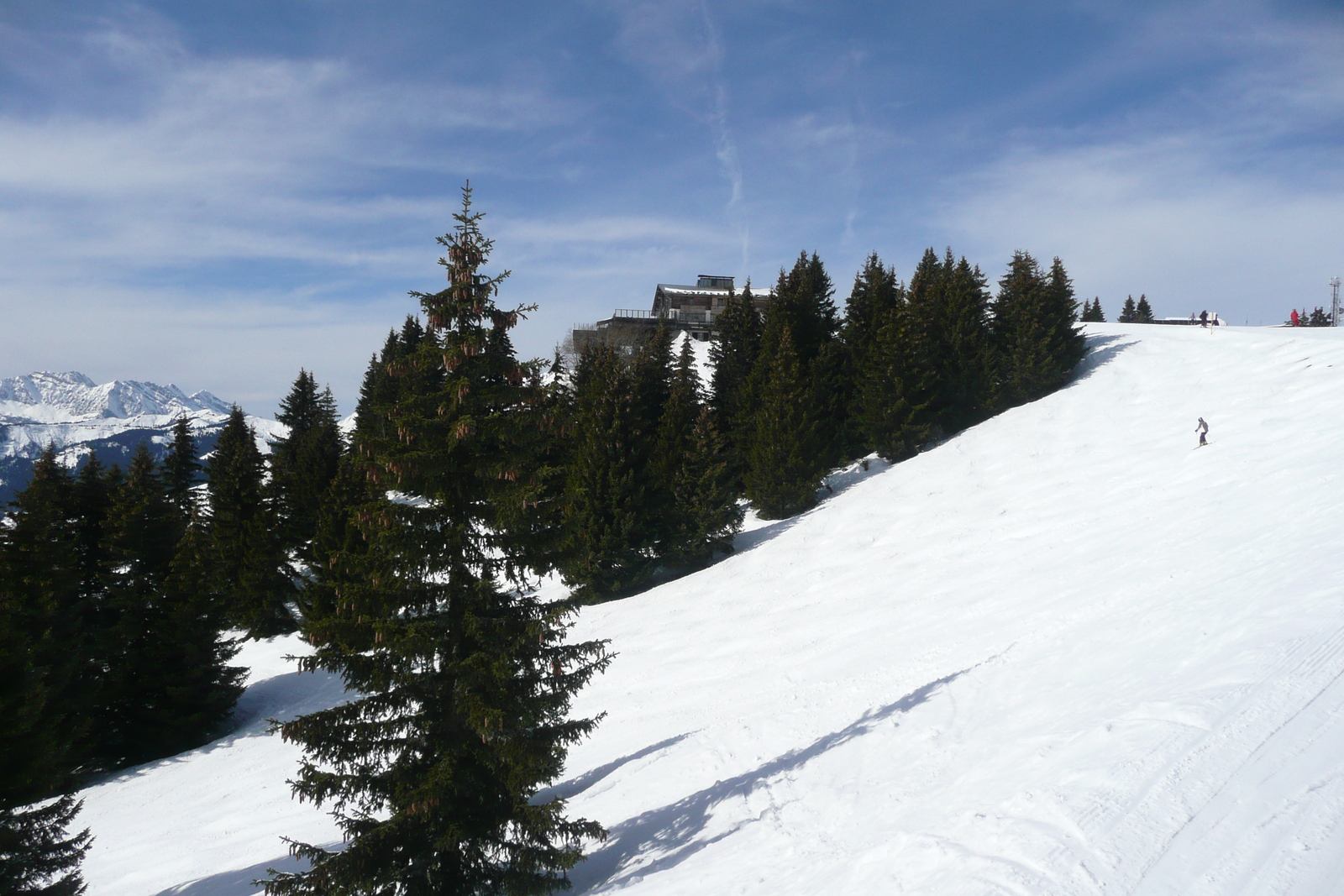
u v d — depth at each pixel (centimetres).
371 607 1059
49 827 1669
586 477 3634
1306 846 579
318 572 3703
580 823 1110
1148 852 607
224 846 1848
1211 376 4169
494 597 1132
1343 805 618
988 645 1741
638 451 3775
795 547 3594
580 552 1167
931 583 2670
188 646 2948
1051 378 4662
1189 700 872
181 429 5431
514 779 1058
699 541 3706
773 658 2292
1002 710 1193
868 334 5228
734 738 1588
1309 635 984
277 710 3269
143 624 2984
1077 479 3400
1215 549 1875
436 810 1057
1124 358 4872
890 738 1244
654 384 5103
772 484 4209
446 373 1140
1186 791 683
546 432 1166
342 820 1101
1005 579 2425
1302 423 3089
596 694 2364
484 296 1127
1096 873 590
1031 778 815
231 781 2452
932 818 822
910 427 4450
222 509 4356
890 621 2339
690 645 2658
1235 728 780
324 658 1057
